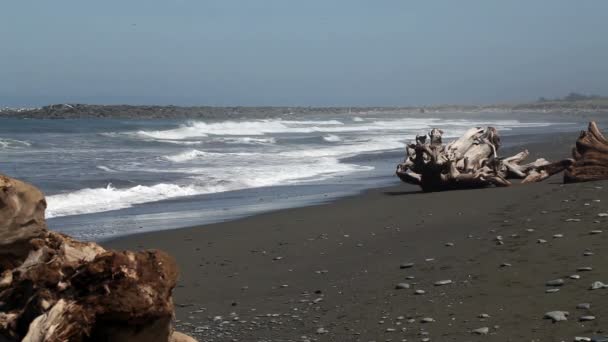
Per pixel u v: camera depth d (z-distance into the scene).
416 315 6.66
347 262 9.58
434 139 16.98
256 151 33.31
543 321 5.95
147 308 3.84
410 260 9.06
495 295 6.90
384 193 17.89
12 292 4.32
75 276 3.91
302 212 14.83
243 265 10.08
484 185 16.59
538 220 10.42
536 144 31.44
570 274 7.19
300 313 7.30
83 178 20.47
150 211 15.98
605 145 15.29
